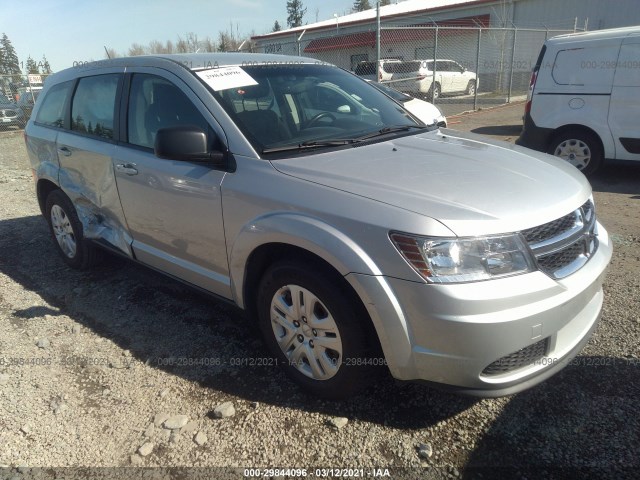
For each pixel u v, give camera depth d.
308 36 28.23
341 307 2.40
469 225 2.16
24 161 11.69
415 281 2.15
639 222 5.21
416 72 17.11
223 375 2.99
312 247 2.39
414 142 3.12
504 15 22.55
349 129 3.27
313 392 2.72
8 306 3.96
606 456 2.28
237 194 2.74
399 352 2.28
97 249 4.45
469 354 2.15
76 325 3.61
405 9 28.08
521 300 2.15
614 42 6.37
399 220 2.21
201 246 3.08
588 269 2.49
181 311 3.77
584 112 6.72
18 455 2.44
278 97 3.25
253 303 3.00
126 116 3.58
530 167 2.78
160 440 2.50
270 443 2.46
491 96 20.52
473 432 2.46
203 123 3.03
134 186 3.43
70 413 2.72
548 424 2.48
